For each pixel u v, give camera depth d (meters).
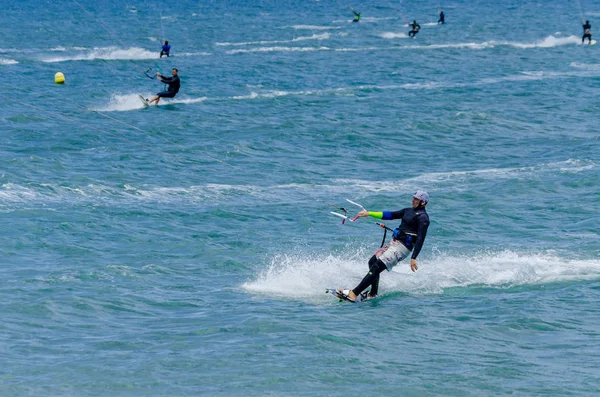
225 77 189.75
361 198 86.00
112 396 38.81
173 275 59.84
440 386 40.16
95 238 68.94
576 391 39.62
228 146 111.75
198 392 39.28
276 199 85.25
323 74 197.50
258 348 44.72
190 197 84.94
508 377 41.34
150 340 46.16
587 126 129.38
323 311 51.41
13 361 42.78
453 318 50.28
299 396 38.91
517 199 85.44
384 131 124.69
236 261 63.62
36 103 147.25
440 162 105.69
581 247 67.56
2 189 83.69
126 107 146.12
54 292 54.31
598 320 49.88
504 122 132.50
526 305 52.53
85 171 94.69
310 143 116.44
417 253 53.69
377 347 45.22
